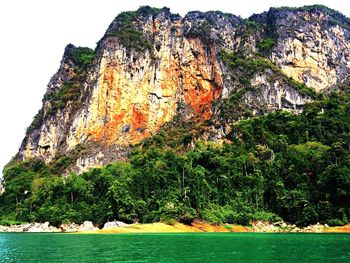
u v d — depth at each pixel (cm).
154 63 18188
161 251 4972
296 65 19088
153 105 17450
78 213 11288
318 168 11262
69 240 7012
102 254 4769
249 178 11462
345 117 14125
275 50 19088
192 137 14975
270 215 10506
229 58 18138
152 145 15325
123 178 11444
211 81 17812
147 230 9131
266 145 13300
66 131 18012
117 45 18262
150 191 10981
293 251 4903
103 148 16050
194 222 9862
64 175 15400
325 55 19950
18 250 5497
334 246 5525
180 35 19188
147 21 19525
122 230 9044
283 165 11844
